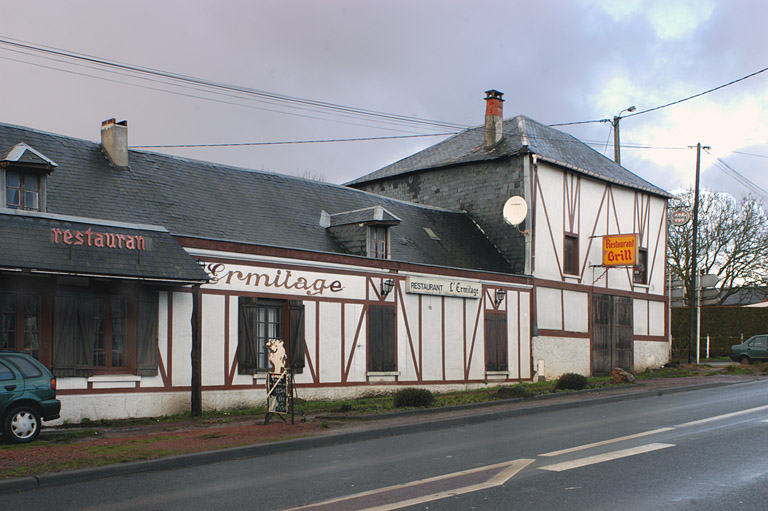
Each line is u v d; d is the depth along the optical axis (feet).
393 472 28.14
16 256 39.47
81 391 43.52
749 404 49.49
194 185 59.36
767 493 23.71
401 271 63.16
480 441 35.94
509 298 74.08
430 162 90.07
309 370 55.67
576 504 22.44
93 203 49.85
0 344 40.57
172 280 45.27
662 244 98.27
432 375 65.16
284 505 22.93
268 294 53.52
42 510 23.06
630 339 90.79
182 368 48.39
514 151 79.41
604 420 42.86
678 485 24.90
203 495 24.71
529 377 75.61
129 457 30.73
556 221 81.10
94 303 44.73
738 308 120.47
